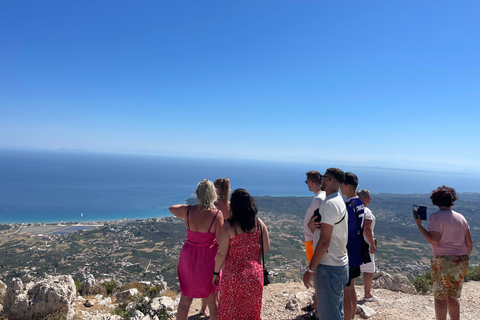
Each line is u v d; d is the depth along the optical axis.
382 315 4.35
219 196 4.24
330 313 2.92
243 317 2.96
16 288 5.06
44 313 4.83
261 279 3.08
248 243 3.09
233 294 2.97
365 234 4.46
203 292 3.48
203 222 3.51
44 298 4.88
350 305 3.47
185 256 3.52
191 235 3.54
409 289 5.90
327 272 2.93
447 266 3.52
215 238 3.61
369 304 4.90
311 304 4.33
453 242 3.54
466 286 6.36
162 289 8.70
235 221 3.08
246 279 2.97
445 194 3.64
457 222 3.54
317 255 2.85
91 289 7.74
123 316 5.15
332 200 2.91
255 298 3.00
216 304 3.66
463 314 4.65
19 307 4.76
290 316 4.17
